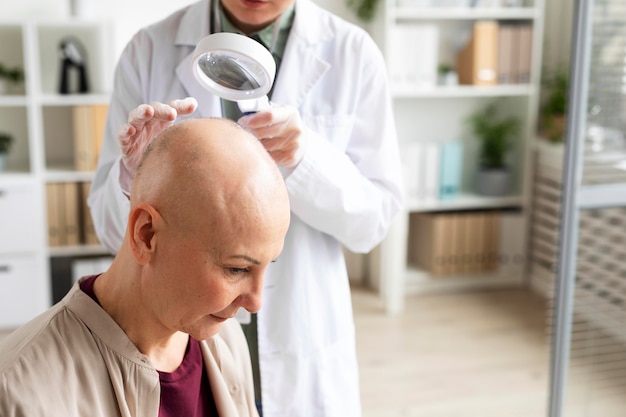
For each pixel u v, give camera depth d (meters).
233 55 0.91
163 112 0.86
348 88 1.34
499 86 3.88
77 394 0.76
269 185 0.72
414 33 3.71
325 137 1.33
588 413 2.08
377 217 1.32
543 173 3.93
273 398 1.33
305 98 1.33
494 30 3.82
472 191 4.18
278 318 1.32
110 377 0.79
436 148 3.88
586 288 1.99
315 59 1.32
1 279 3.37
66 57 3.38
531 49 3.90
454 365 3.12
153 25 1.36
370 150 1.37
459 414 2.71
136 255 0.74
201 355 0.92
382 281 3.88
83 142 3.39
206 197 0.70
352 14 3.83
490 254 4.02
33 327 0.78
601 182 1.93
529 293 3.99
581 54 1.82
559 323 1.97
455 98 4.12
